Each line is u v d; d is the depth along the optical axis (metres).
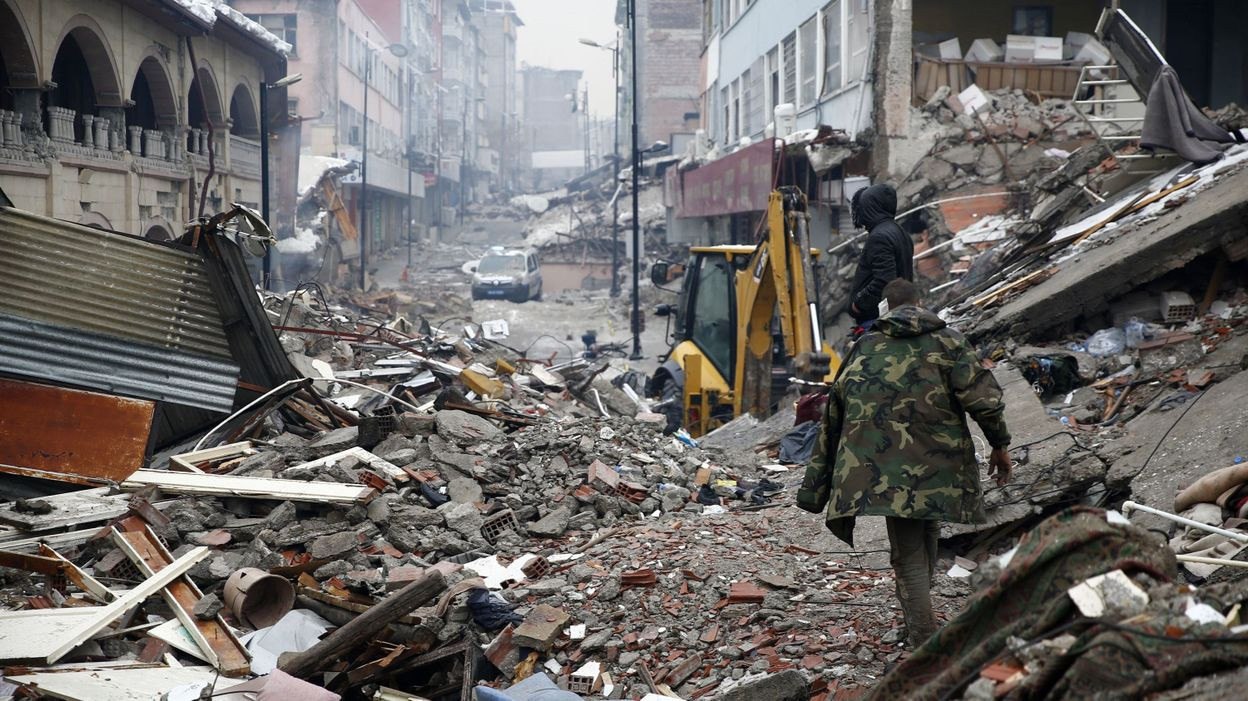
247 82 27.39
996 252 12.90
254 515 6.96
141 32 20.30
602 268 52.91
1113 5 13.00
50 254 8.20
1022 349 9.12
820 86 21.05
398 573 5.97
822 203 19.70
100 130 18.78
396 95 69.62
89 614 4.92
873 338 4.71
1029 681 2.24
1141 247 8.90
